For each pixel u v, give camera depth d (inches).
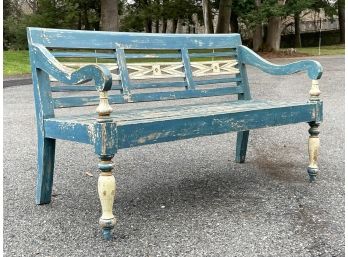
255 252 104.0
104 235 110.7
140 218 124.3
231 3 967.6
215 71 167.8
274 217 124.3
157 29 1510.8
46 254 104.2
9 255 103.8
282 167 173.9
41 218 125.3
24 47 1217.4
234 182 155.6
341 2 1400.1
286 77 520.7
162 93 151.2
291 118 144.9
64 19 1158.3
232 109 137.6
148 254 103.5
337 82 447.8
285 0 990.4
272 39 1022.4
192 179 159.9
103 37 141.8
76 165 180.9
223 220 122.4
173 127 116.0
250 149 202.8
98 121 105.0
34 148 210.1
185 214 126.9
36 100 129.0
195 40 163.9
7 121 276.8
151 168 175.2
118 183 156.3
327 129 240.1
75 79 111.3
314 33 1535.4
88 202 137.6
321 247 106.3
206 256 102.3
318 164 176.6
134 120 114.6
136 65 148.0
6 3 1331.2
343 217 123.6
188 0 1341.0
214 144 214.8
